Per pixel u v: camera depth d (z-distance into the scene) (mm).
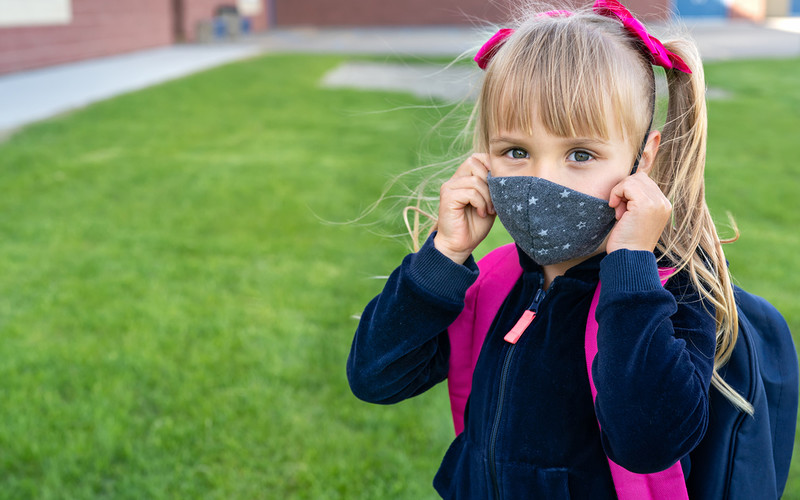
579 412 1197
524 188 1149
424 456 2846
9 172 7172
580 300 1223
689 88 1271
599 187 1149
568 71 1123
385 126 9844
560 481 1189
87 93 12234
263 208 6125
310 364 3531
